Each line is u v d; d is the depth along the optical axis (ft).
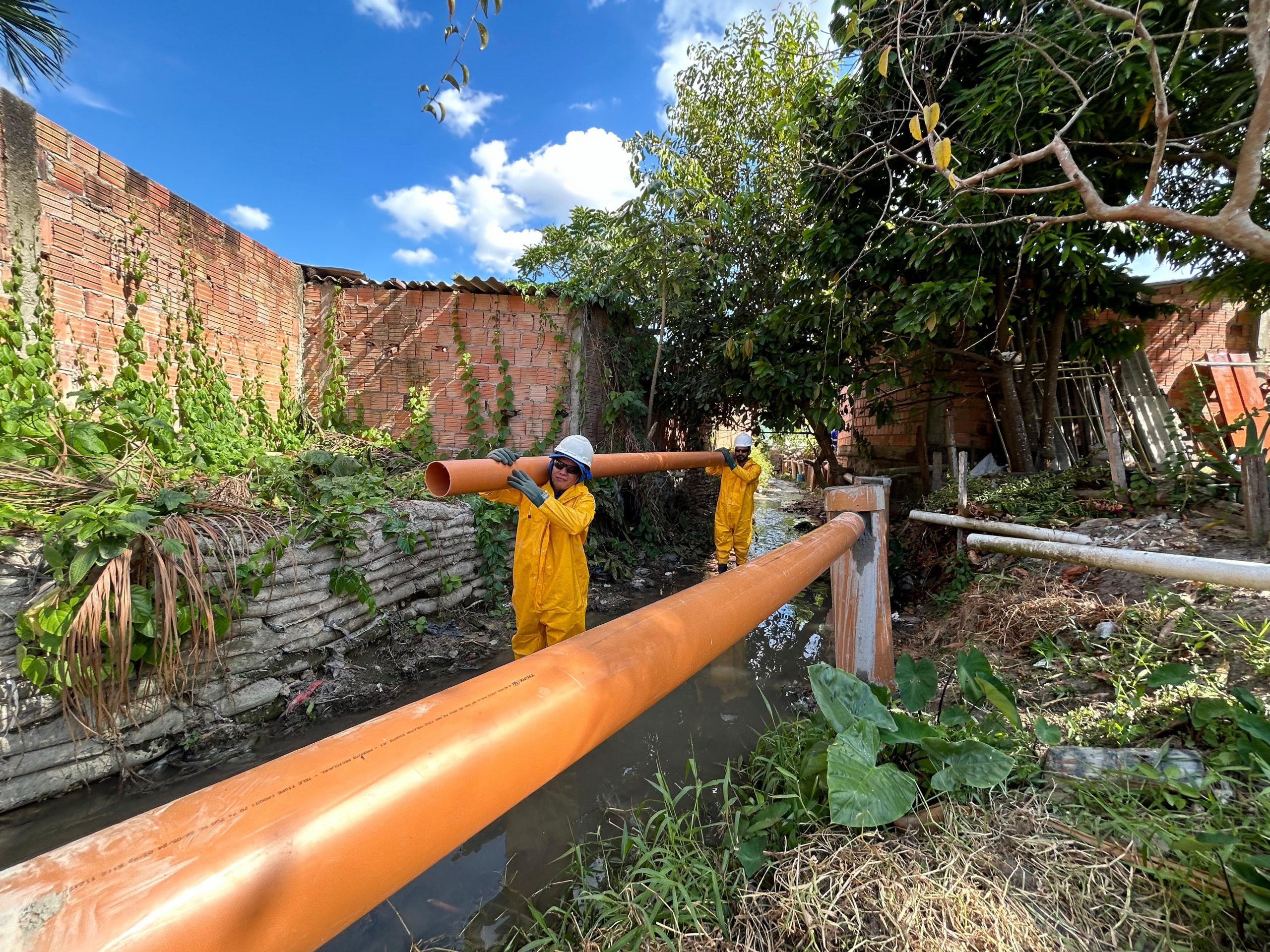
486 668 12.81
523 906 6.40
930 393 25.64
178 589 8.80
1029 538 13.37
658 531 24.97
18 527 8.43
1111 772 5.82
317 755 2.03
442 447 21.38
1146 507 14.51
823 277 21.76
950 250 16.39
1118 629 9.88
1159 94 6.55
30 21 12.37
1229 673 7.83
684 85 27.14
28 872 1.40
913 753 6.27
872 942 4.11
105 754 8.45
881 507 9.04
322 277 21.07
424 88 6.58
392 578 13.33
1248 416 12.89
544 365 21.29
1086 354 20.24
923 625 14.44
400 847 1.98
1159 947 3.98
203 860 1.56
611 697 3.01
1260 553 10.91
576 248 25.45
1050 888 4.54
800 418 26.94
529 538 10.28
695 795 6.89
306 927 1.75
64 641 7.79
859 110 16.55
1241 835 4.80
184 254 14.98
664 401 29.71
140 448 11.33
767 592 4.91
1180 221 6.61
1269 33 6.15
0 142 10.64
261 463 13.38
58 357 11.68
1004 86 13.48
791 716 10.98
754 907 4.75
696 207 23.38
